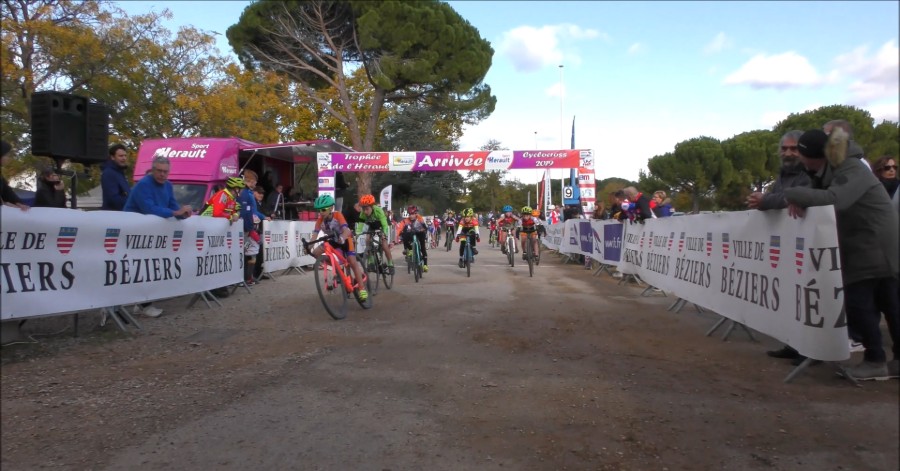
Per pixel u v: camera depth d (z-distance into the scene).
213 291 9.07
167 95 20.97
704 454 3.37
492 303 8.59
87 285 5.88
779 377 4.77
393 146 40.09
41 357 5.45
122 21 18.28
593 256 14.02
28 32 16.11
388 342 6.07
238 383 4.70
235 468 3.23
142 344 6.00
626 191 10.81
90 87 17.78
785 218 4.92
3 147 5.94
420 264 11.94
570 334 6.43
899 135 17.56
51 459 3.34
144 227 6.66
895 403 4.12
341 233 7.66
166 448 3.48
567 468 3.22
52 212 5.45
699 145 38.00
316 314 7.70
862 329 4.59
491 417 3.96
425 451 3.44
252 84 26.95
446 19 28.03
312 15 27.86
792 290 4.80
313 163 19.95
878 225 4.39
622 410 4.07
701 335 6.38
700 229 6.95
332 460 3.33
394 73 27.17
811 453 3.37
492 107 32.12
